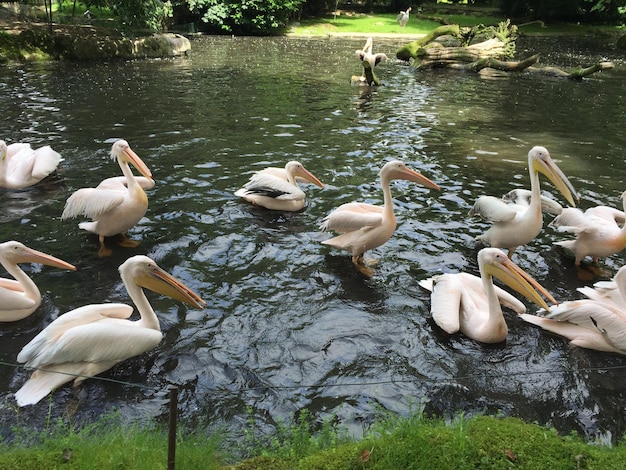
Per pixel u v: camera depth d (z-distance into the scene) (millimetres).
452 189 8680
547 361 4871
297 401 4270
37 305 5266
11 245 5129
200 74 17484
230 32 28406
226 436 3848
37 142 10055
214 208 7637
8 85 14477
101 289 5672
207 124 11828
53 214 7242
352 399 4312
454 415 4211
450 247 6836
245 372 4578
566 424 4180
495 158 10336
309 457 3193
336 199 8164
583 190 8891
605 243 6250
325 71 19078
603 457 3170
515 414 4262
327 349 4910
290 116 12820
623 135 12273
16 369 4512
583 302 5098
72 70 16969
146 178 7387
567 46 28375
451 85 17750
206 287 5781
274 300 5617
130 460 3135
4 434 3818
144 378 4473
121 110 12617
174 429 2855
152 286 4727
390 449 3158
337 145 10734
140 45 20094
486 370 4738
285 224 7281
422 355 4898
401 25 32812
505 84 18297
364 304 5633
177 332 5035
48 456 3135
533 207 6316
